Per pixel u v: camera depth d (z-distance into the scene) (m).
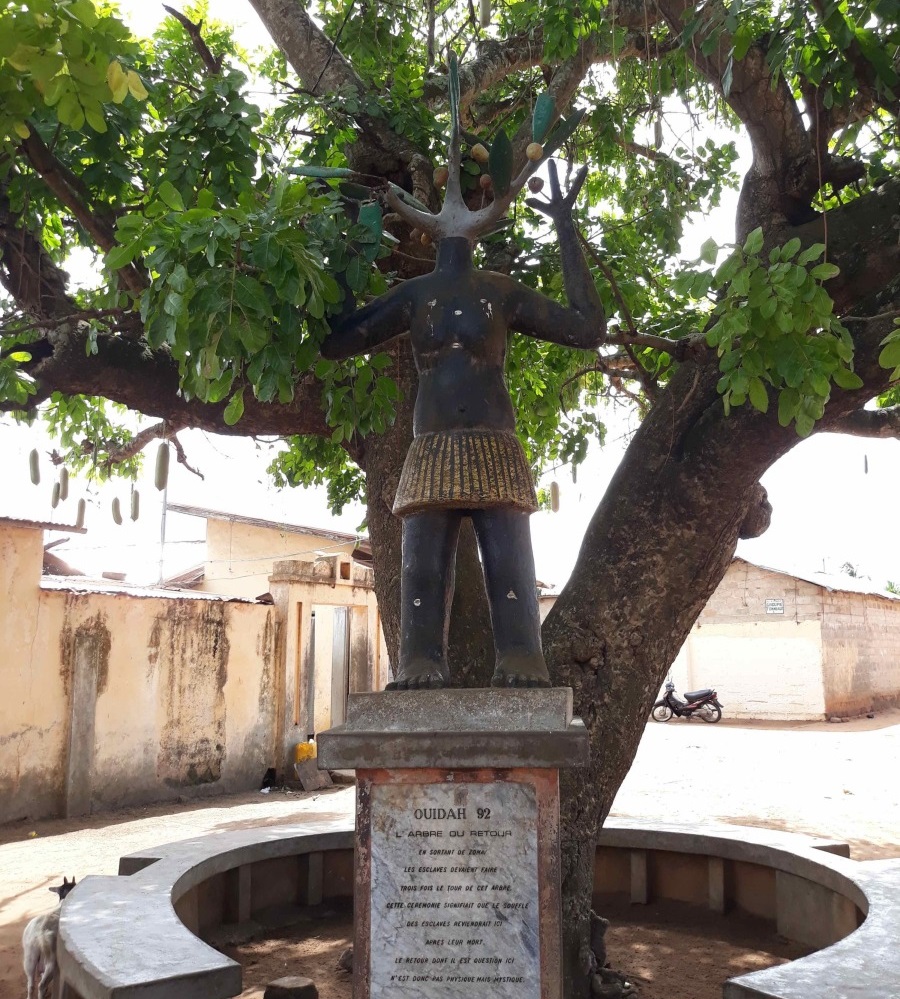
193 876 5.56
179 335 3.40
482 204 6.04
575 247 3.90
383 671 18.91
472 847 3.40
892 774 15.02
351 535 20.52
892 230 4.69
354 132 6.17
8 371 5.47
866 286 4.77
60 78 2.98
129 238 3.42
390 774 3.46
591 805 5.04
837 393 4.68
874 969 3.58
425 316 3.86
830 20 4.23
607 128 6.74
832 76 4.62
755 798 12.83
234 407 3.73
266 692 15.05
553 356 7.77
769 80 4.84
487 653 5.34
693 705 24.39
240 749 14.53
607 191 8.74
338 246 3.79
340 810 12.55
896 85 4.52
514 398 8.20
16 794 11.53
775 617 25.00
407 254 5.77
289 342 3.57
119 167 5.15
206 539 21.66
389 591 5.80
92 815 12.20
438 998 3.35
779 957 5.66
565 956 4.88
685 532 5.05
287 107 6.16
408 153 5.96
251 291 3.33
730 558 5.38
